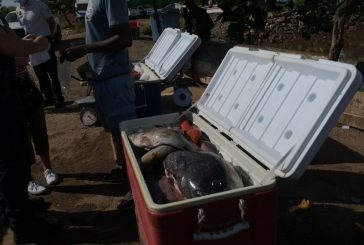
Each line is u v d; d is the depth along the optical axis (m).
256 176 2.46
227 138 3.06
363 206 3.67
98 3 3.37
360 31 15.27
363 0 6.04
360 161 4.53
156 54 6.06
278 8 7.93
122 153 4.13
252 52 3.15
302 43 14.44
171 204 1.95
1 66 2.96
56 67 7.32
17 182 3.19
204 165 2.37
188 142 2.85
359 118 5.30
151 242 2.10
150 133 2.93
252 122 2.79
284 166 2.20
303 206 3.62
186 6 8.62
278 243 3.21
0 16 3.43
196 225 2.00
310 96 2.34
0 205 3.50
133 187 2.64
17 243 3.46
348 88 2.07
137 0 9.85
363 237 3.25
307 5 7.41
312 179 4.18
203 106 3.56
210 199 1.99
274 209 2.14
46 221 3.50
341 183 4.07
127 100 3.75
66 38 19.03
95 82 3.71
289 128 2.39
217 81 3.57
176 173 2.41
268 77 2.83
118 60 3.61
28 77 4.10
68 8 26.75
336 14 5.85
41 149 4.36
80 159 5.14
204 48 7.87
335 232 3.32
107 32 3.49
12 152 3.08
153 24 11.34
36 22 6.87
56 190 4.35
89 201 4.07
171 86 6.68
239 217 2.07
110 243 3.37
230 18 8.05
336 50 5.93
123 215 3.77
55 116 6.91
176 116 3.57
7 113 3.01
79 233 3.54
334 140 5.10
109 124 3.86
